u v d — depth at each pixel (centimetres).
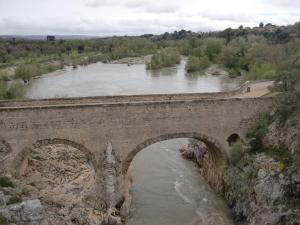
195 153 5616
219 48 15550
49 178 4406
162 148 6159
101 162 4041
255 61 11581
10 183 3569
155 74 13612
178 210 4191
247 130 4494
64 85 11219
